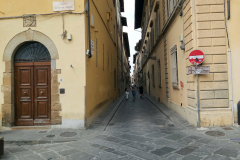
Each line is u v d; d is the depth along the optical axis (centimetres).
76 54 664
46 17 677
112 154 435
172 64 995
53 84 671
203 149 452
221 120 645
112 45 1511
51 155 437
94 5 817
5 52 691
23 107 697
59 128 663
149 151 449
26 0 687
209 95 652
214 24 658
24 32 684
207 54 656
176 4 870
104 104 1088
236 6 656
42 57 698
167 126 704
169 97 1127
